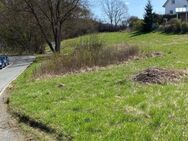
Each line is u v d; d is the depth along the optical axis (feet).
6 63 136.77
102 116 36.24
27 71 95.86
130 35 222.48
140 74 57.77
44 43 240.32
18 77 85.56
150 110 37.09
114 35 235.81
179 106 38.55
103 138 30.53
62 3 171.53
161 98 42.83
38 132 36.35
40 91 55.16
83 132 32.42
